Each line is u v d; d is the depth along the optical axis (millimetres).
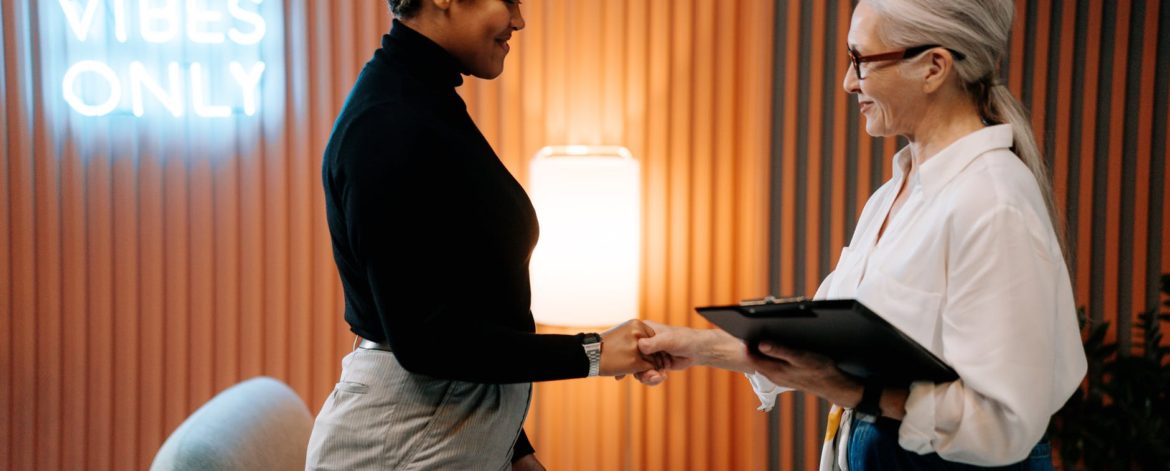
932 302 1245
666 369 1511
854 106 3074
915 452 1312
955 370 1198
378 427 1449
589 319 2732
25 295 3102
